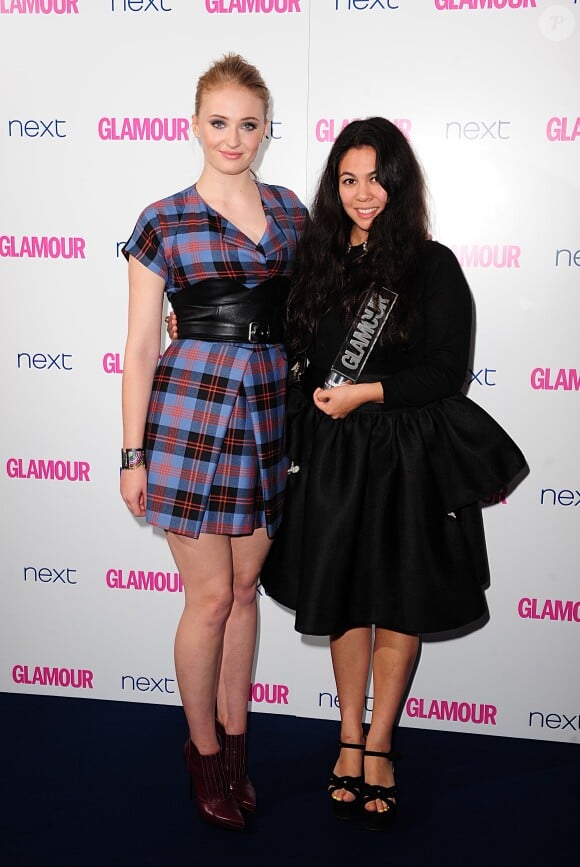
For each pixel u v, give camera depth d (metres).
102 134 2.17
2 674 2.45
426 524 1.77
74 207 2.21
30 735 2.23
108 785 2.01
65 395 2.30
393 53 2.05
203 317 1.74
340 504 1.76
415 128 2.07
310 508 1.79
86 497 2.34
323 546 1.76
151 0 2.10
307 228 1.80
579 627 2.21
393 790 1.90
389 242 1.73
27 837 1.82
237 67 1.67
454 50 2.03
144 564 2.35
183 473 1.72
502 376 2.14
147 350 1.77
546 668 2.24
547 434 2.14
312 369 1.86
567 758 2.17
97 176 2.19
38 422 2.32
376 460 1.78
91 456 2.32
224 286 1.71
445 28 2.02
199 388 1.72
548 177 2.04
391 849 1.80
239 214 1.74
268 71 2.10
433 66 2.04
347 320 1.76
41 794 1.97
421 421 1.79
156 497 1.75
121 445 2.30
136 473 1.78
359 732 1.98
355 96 2.08
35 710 2.36
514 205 2.07
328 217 1.77
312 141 2.12
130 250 1.74
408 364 1.79
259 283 1.74
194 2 2.09
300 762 2.14
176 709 2.39
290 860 1.76
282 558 1.90
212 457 1.70
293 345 1.84
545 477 2.16
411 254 1.74
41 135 2.19
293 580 1.89
